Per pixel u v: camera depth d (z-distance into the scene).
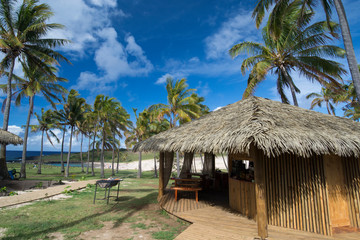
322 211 4.47
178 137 6.64
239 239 4.17
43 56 14.94
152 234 4.82
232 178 6.69
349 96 21.38
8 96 14.36
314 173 4.66
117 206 7.57
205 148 4.92
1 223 5.47
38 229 5.06
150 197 9.32
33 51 14.85
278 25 9.93
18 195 9.31
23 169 18.91
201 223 5.18
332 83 12.21
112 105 24.30
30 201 8.23
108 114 23.98
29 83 18.30
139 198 9.16
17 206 7.40
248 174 6.07
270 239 4.15
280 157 5.19
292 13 11.94
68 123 25.55
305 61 11.99
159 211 6.89
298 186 4.85
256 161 4.45
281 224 4.95
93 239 4.52
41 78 18.67
